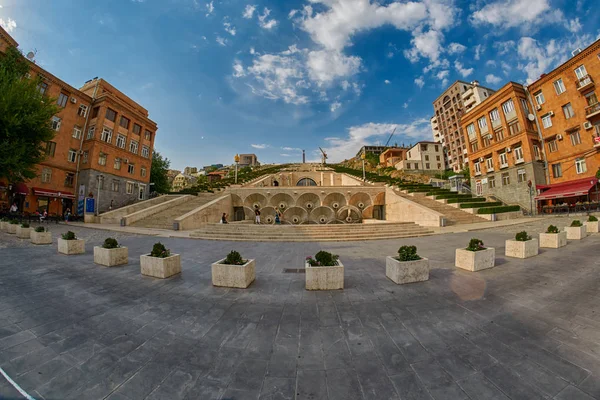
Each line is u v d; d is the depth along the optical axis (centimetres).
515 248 770
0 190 2166
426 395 234
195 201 2509
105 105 2886
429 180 5622
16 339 330
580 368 262
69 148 2678
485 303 437
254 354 303
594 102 2042
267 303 459
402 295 487
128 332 354
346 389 244
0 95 1568
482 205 2288
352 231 1375
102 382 253
